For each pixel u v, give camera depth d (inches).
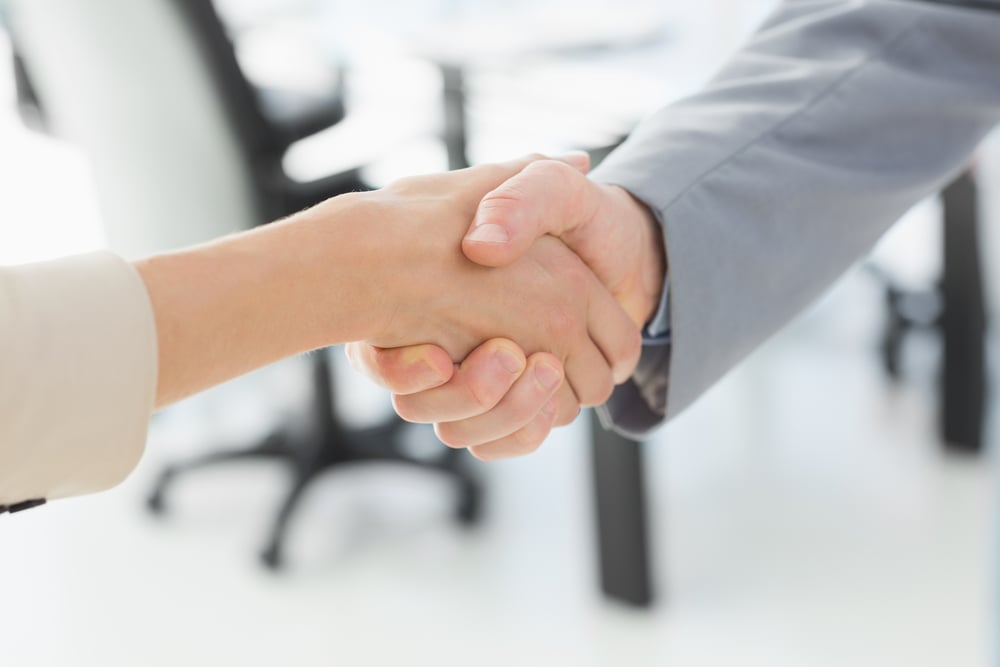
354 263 24.6
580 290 28.5
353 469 77.0
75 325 18.3
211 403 95.8
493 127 58.1
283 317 23.0
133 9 56.2
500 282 27.4
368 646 58.7
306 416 73.0
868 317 108.5
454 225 26.9
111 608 64.4
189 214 63.1
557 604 61.7
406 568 66.8
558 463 81.0
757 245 28.0
